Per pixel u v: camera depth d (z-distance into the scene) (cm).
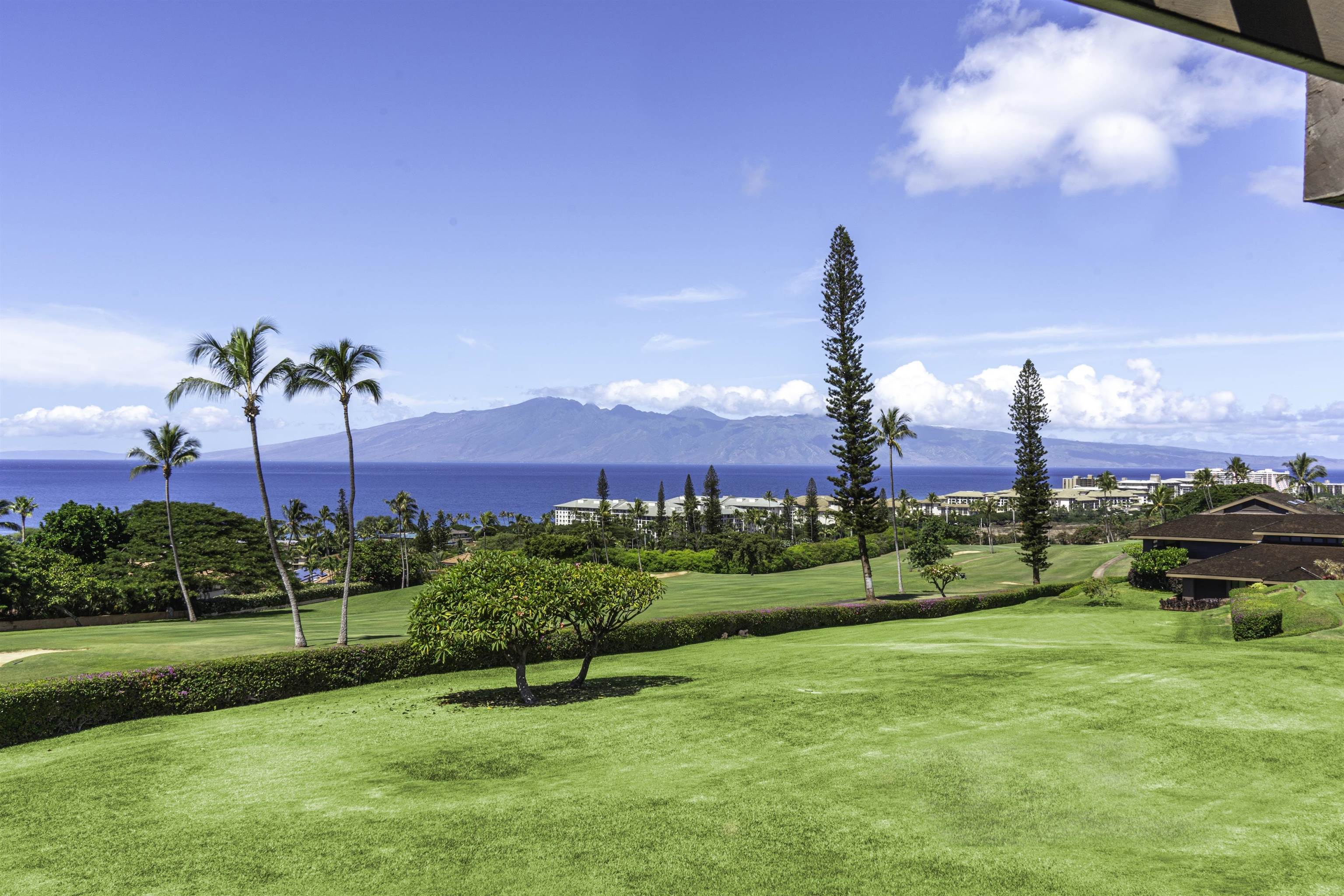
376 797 1377
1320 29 180
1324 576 4016
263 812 1320
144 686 2194
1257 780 1312
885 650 2845
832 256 5578
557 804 1293
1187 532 5488
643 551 10338
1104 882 966
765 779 1388
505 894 987
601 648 3148
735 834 1143
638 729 1794
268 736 1872
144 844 1190
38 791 1474
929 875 999
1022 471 6712
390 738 1809
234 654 3344
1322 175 223
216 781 1513
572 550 10094
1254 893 926
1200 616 3588
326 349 3381
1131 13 179
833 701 1956
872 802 1255
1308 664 2120
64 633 4478
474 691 2408
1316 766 1368
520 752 1655
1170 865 1009
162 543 6831
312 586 8250
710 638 3581
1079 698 1855
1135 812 1190
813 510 15312
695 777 1417
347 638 3769
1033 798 1259
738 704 1980
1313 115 227
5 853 1177
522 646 2178
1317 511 6153
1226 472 16975
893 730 1672
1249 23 175
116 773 1586
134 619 6147
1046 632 3316
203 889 1030
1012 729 1638
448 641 2120
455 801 1334
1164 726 1611
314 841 1173
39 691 2009
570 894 980
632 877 1020
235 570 6869
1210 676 1994
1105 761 1420
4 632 4756
